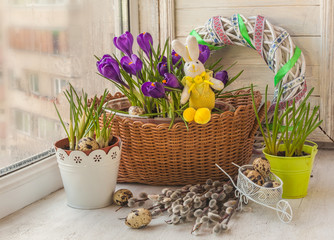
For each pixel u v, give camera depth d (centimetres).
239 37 121
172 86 90
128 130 98
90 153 89
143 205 95
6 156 93
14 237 84
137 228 85
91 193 92
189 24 130
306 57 122
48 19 100
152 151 98
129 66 95
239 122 99
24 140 96
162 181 102
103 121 94
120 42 96
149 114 96
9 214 93
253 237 82
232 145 100
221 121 96
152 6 131
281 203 95
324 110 123
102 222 88
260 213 90
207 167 100
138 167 102
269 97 128
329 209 92
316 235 82
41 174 100
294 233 83
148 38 97
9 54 90
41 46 98
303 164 94
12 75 92
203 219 83
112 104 106
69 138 92
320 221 87
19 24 92
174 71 96
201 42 125
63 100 107
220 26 122
